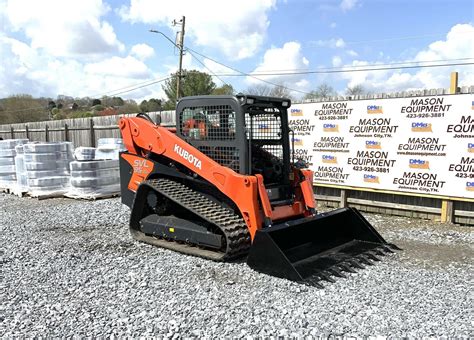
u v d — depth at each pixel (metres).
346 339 3.69
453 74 7.95
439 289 4.89
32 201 11.24
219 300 4.55
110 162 11.57
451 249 6.61
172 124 13.34
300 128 10.05
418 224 8.26
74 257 6.11
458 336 3.73
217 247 6.01
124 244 6.88
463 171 7.89
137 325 3.97
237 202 5.77
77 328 3.93
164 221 6.84
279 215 6.01
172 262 5.87
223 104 5.99
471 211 8.05
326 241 6.30
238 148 5.86
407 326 3.93
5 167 13.01
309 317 4.12
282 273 5.16
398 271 5.50
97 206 10.09
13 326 3.98
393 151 8.70
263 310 4.27
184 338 3.72
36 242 6.97
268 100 6.13
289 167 6.54
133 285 5.02
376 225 8.23
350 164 9.34
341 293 4.73
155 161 7.00
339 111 9.41
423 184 8.38
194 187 6.66
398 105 8.57
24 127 22.11
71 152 12.29
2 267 5.69
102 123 16.23
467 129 7.78
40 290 4.88
